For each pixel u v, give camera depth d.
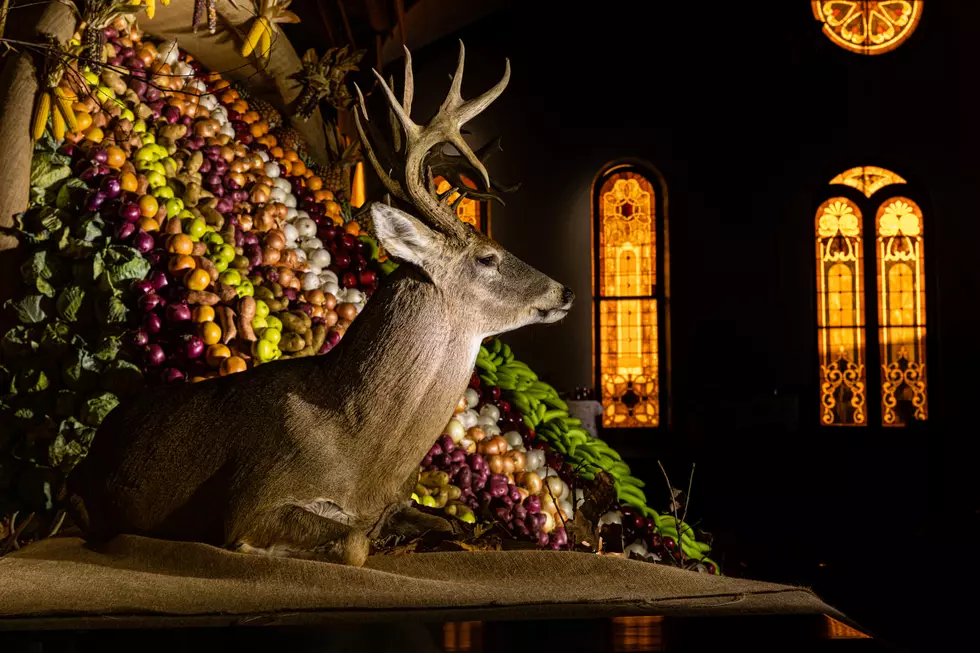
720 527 10.25
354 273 5.14
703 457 13.60
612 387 14.46
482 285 2.95
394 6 10.43
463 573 2.78
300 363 2.94
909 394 14.27
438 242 2.91
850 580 7.79
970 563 8.47
